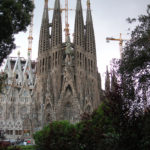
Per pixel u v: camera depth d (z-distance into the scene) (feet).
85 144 72.69
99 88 414.41
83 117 79.77
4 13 84.12
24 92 379.35
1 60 94.43
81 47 389.19
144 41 97.45
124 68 96.89
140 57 94.27
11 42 94.84
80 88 356.38
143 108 69.77
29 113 362.53
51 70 375.66
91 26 422.41
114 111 63.10
